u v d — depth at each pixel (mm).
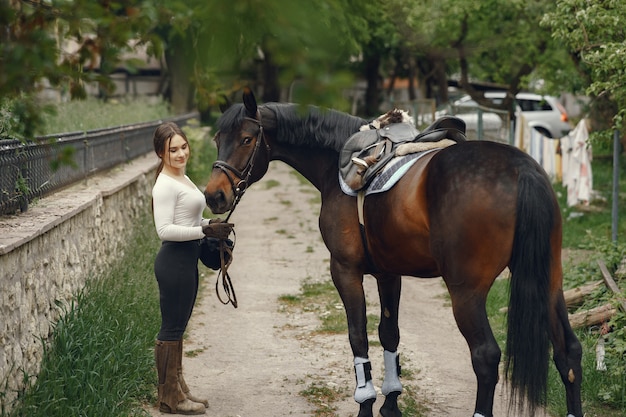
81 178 8398
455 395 5539
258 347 6777
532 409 3891
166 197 4992
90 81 2305
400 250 4258
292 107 5027
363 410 4703
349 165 4645
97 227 7293
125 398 4945
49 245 5328
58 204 6332
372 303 8375
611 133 8867
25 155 6004
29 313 4695
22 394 4316
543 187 3785
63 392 4523
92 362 4980
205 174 17766
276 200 17031
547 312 3742
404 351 6676
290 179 21234
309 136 4969
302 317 7816
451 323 7664
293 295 8719
